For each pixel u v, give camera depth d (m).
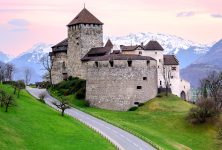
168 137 148.88
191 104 189.25
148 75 192.75
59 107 154.25
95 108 191.62
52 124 124.00
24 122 116.75
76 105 194.12
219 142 146.62
